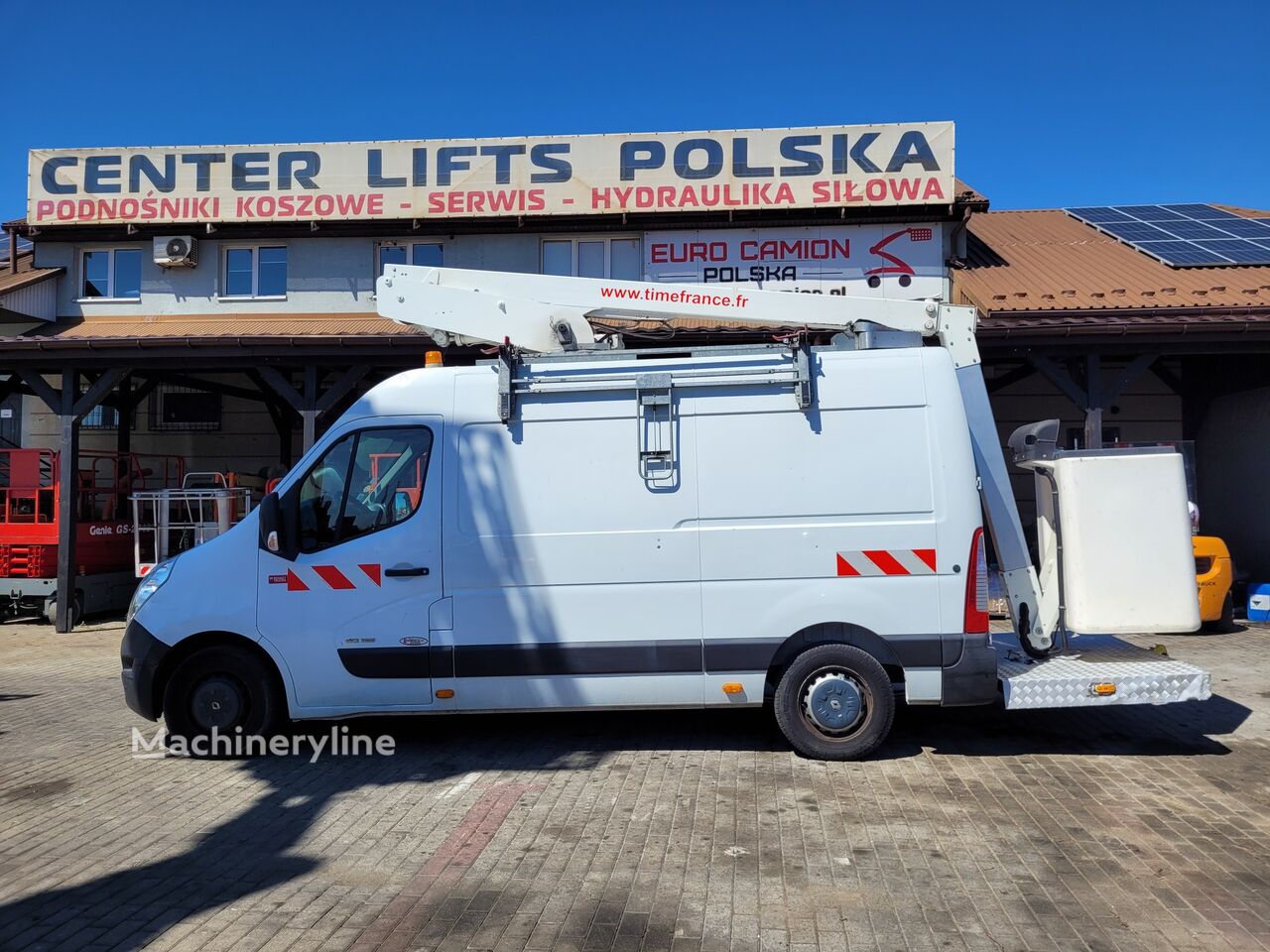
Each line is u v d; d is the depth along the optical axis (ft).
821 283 46.50
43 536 42.93
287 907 12.67
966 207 45.44
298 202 48.03
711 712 23.18
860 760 18.83
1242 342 36.50
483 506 19.02
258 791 17.60
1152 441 49.06
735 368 18.81
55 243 49.78
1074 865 13.66
